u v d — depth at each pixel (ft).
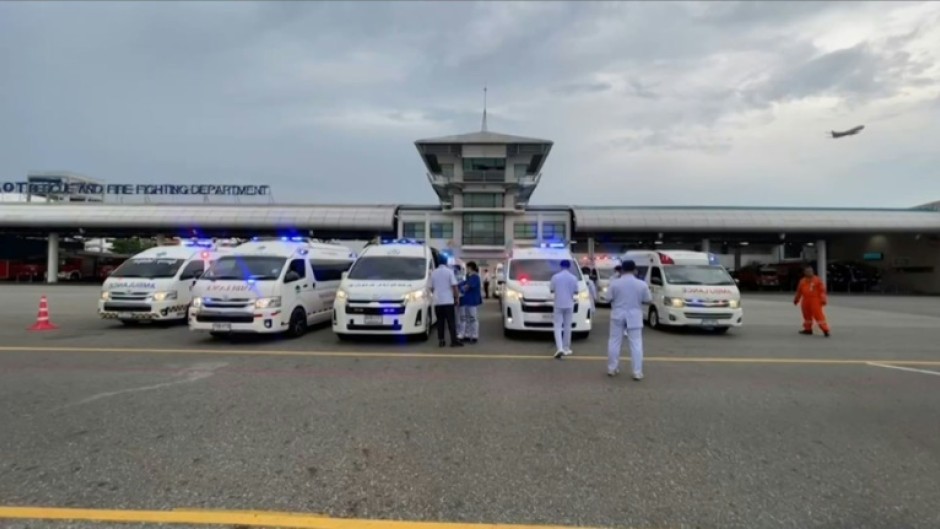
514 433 17.67
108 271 180.14
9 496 12.73
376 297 37.19
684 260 49.73
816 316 45.16
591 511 12.32
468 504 12.62
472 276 39.52
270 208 150.92
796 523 11.84
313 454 15.65
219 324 37.01
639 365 26.22
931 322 58.85
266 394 22.47
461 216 151.84
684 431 18.04
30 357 30.99
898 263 151.84
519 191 158.81
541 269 43.39
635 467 14.92
